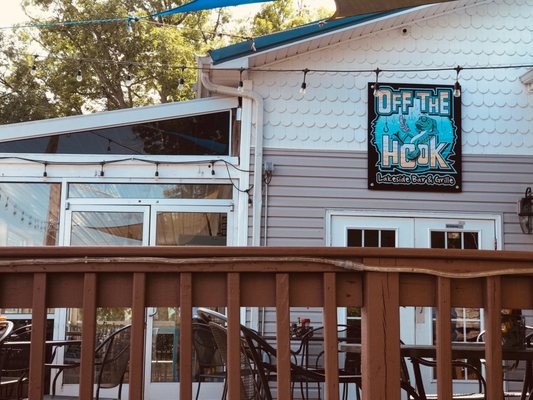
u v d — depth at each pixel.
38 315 2.17
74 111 18.55
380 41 7.28
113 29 17.28
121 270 2.19
